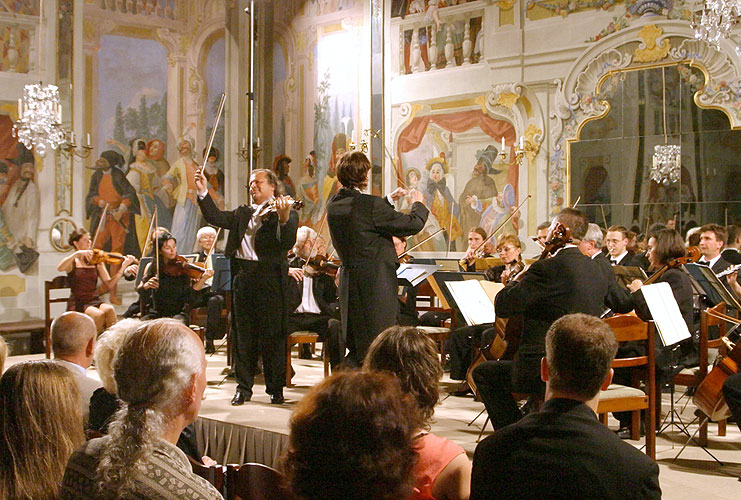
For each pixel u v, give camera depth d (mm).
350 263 4738
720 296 4961
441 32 10625
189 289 7344
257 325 5516
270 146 12438
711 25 7625
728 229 7590
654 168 8961
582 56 9438
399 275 6438
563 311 3830
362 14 11312
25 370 2037
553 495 1961
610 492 1926
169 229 11477
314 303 7016
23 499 1948
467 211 10453
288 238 5496
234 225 5555
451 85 10547
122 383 1854
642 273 5297
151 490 1681
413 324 6785
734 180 8445
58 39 10367
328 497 1210
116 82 10953
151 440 1749
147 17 11227
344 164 4871
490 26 10164
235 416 4984
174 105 11531
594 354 2104
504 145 10023
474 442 4465
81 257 8266
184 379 1860
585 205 9492
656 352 4777
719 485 3799
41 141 10070
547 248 4027
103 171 10797
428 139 10781
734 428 5188
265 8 12406
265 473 2322
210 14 11844
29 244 10078
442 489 2162
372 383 1290
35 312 10102
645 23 8984
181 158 11594
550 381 2184
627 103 9172
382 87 11125
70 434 2043
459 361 6391
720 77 8508
